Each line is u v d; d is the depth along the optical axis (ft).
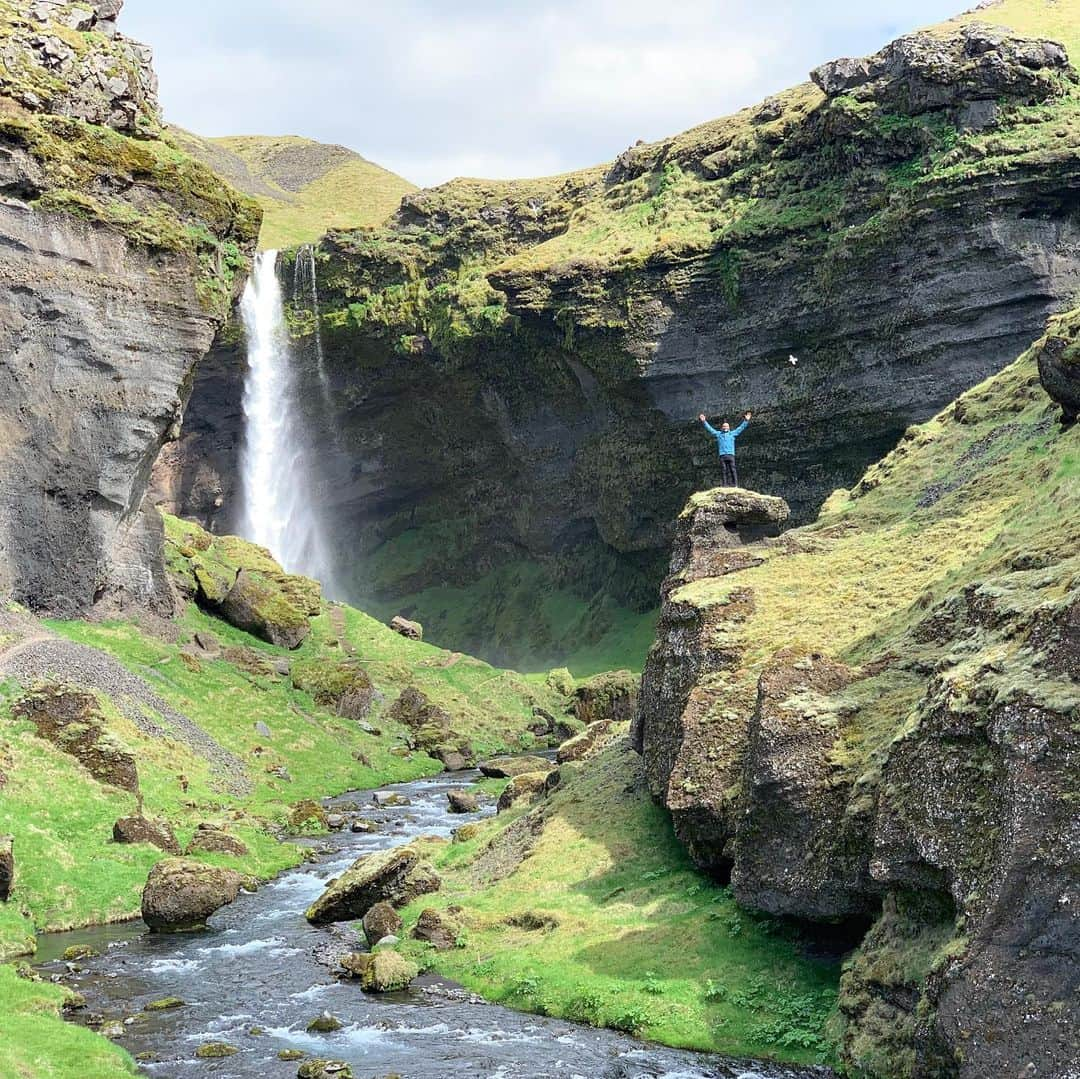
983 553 103.24
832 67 295.28
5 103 200.54
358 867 118.93
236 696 215.92
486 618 380.78
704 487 322.34
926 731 73.36
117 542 224.74
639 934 94.63
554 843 119.03
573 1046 79.10
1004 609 76.95
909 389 279.08
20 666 163.32
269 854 141.69
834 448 298.35
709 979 85.35
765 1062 75.05
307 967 98.89
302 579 283.38
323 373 378.73
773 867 86.38
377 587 401.70
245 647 241.96
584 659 337.93
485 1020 84.94
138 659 206.49
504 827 135.85
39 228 200.64
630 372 318.24
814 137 305.32
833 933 86.79
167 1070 75.56
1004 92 267.80
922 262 270.87
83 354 206.80
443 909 107.14
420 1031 82.79
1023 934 60.80
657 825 115.24
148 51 237.04
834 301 286.66
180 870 113.39
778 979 83.82
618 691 274.98
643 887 104.27
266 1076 74.49
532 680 306.96
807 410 297.53
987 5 355.56
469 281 361.92
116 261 210.38
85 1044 75.82
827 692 92.17
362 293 372.38
